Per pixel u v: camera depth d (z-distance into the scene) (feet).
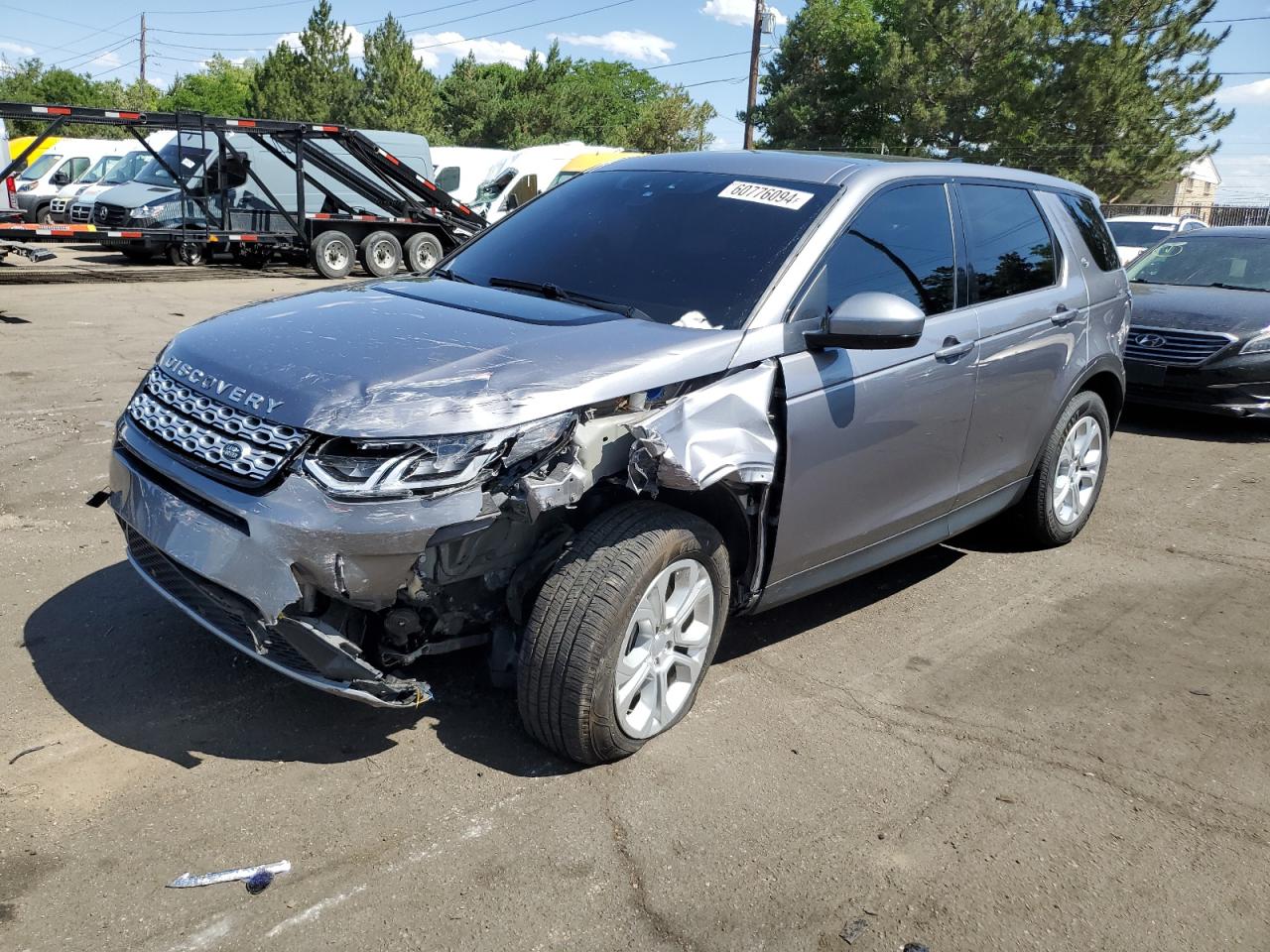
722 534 11.36
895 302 10.65
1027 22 104.01
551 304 11.50
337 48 165.78
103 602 13.30
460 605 9.78
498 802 9.65
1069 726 11.80
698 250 12.03
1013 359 14.46
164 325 37.32
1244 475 22.88
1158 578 16.52
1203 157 106.93
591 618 9.51
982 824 9.86
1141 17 102.47
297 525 8.57
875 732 11.40
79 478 18.38
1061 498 17.10
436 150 84.69
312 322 10.68
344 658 8.82
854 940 8.27
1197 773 10.99
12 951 7.54
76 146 82.94
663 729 10.80
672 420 9.77
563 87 192.13
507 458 8.92
